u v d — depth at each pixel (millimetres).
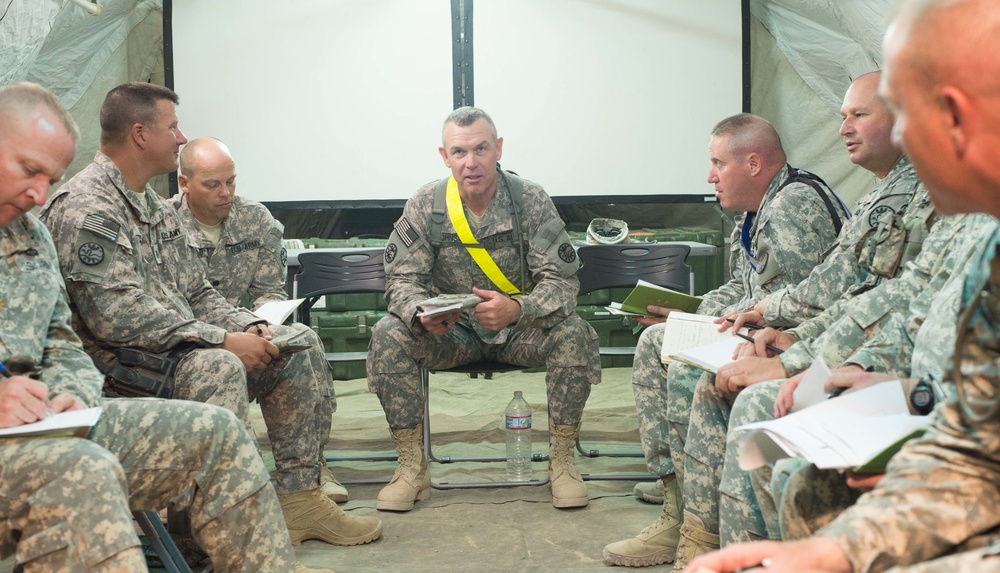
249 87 6234
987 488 1114
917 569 989
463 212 3488
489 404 5141
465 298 3166
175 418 1890
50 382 1923
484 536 3016
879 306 2102
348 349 5840
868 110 2549
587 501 3334
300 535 2973
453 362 3502
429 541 2979
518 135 6355
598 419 4707
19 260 1958
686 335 2705
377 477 3760
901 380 1598
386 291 3514
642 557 2734
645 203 6496
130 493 1879
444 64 6285
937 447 1162
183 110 6234
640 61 6328
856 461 1320
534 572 2686
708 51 6328
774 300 2561
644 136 6375
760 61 6496
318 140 6281
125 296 2570
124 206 2688
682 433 2650
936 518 1104
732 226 6676
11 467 1571
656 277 3832
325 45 6227
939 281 1857
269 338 2889
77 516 1543
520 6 6266
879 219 2334
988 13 976
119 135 2736
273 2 6195
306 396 2994
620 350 3928
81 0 4797
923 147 1044
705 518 2387
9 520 1592
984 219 1625
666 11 6293
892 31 1063
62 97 5883
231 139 6270
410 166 6324
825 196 2840
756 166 2980
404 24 6250
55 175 1843
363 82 6262
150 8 6254
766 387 2008
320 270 3867
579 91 6336
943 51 994
